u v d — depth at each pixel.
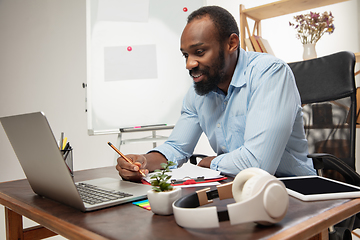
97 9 2.06
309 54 2.25
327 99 1.43
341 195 0.62
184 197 0.54
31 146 0.63
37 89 3.22
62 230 0.52
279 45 2.89
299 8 2.28
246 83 1.08
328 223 0.50
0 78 3.15
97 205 0.61
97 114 2.00
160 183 0.57
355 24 2.52
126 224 0.51
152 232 0.47
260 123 0.96
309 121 1.47
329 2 2.18
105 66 2.04
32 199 0.73
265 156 0.93
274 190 0.45
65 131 3.29
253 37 2.33
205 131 1.27
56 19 3.26
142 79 2.06
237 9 3.13
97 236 0.47
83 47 3.30
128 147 3.43
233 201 0.61
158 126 2.04
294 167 1.14
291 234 0.43
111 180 0.87
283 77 1.00
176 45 2.09
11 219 0.93
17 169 3.16
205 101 1.22
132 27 2.08
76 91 3.31
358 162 2.51
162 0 2.10
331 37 2.62
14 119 0.63
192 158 1.34
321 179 0.77
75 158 3.30
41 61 3.23
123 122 2.02
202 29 0.98
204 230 0.46
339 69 1.42
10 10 3.15
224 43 1.01
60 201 0.67
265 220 0.44
